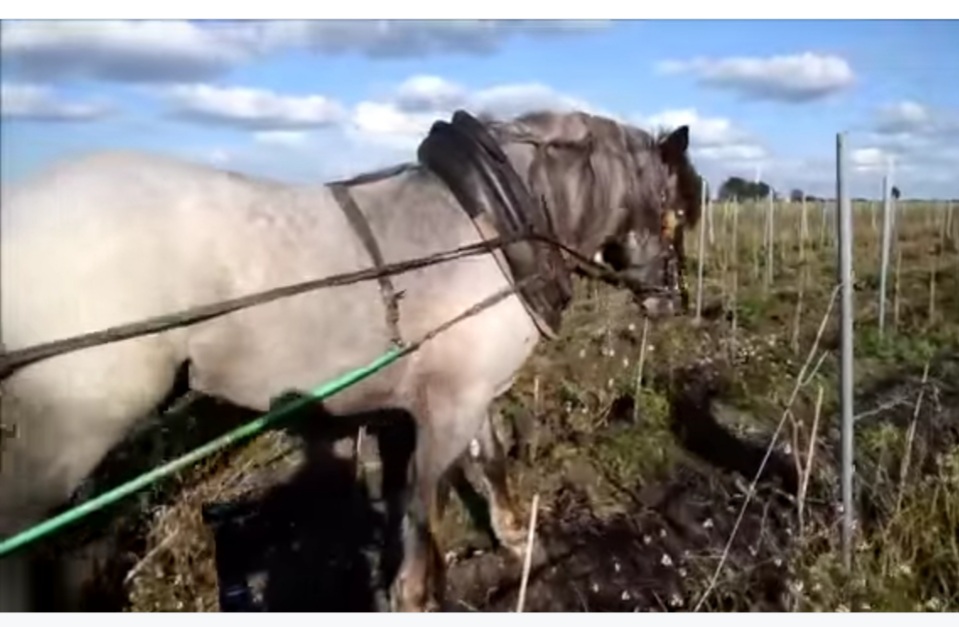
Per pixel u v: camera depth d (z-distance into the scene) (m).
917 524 4.93
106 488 4.43
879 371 8.75
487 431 5.68
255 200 4.38
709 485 6.50
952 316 10.54
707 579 4.91
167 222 4.08
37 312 3.85
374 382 4.67
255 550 5.61
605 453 6.95
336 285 4.32
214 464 6.07
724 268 12.38
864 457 6.17
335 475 6.50
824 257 14.40
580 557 5.57
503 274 4.90
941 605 4.49
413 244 4.67
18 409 3.84
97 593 4.15
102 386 3.95
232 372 4.34
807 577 4.67
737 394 8.11
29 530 3.17
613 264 5.84
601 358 8.73
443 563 4.94
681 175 5.92
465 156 4.88
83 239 3.92
